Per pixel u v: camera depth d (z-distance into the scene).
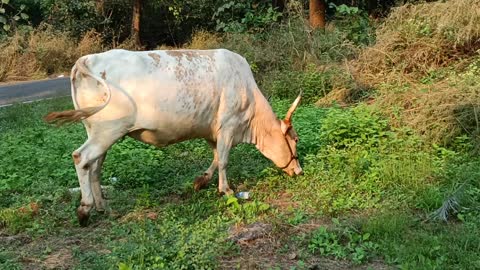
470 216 6.23
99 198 6.62
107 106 6.16
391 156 7.82
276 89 12.27
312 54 13.00
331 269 5.27
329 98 11.69
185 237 5.80
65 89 17.58
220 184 7.12
